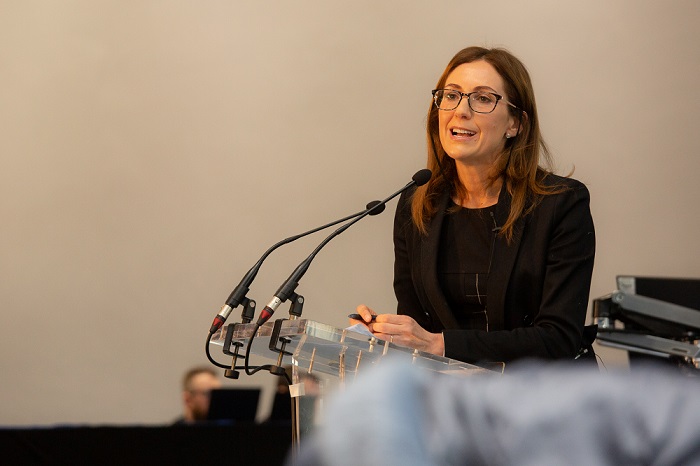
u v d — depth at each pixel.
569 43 16.67
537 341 5.95
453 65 6.92
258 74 16.89
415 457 0.84
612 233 16.44
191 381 13.97
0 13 16.61
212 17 16.91
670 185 16.45
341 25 16.97
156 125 16.69
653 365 0.94
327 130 16.81
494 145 6.73
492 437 0.87
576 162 16.52
